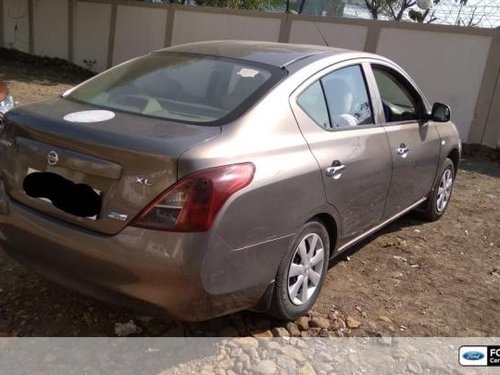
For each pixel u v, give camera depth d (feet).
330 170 10.76
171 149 8.30
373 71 13.66
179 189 8.16
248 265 9.07
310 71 11.24
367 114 12.95
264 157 9.30
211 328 10.39
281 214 9.55
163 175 8.20
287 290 10.27
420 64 37.19
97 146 8.57
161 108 10.03
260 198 9.01
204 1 59.36
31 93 40.24
